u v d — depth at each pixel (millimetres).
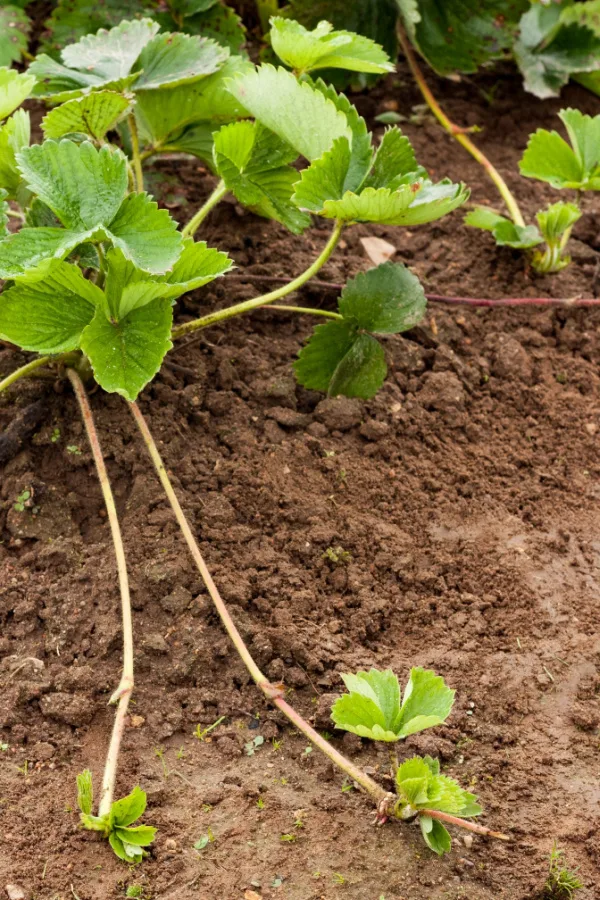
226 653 1765
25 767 1709
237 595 1787
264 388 1914
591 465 1923
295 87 1801
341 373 1894
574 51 2188
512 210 2074
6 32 2107
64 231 1722
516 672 1777
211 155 1976
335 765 1719
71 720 1729
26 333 1749
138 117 1967
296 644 1768
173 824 1684
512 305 2020
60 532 1816
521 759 1732
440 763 1730
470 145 2143
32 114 2125
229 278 1977
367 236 2062
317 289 1987
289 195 1890
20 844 1667
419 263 2051
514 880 1672
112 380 1726
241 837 1680
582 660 1787
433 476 1896
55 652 1762
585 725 1752
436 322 1991
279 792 1705
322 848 1676
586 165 2002
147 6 2080
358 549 1833
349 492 1867
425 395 1939
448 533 1859
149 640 1761
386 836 1685
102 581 1787
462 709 1755
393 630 1800
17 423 1849
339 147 1805
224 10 2084
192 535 1809
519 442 1934
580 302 2010
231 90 1826
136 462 1845
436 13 2174
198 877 1659
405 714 1674
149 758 1719
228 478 1854
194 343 1930
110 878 1655
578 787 1719
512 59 2271
